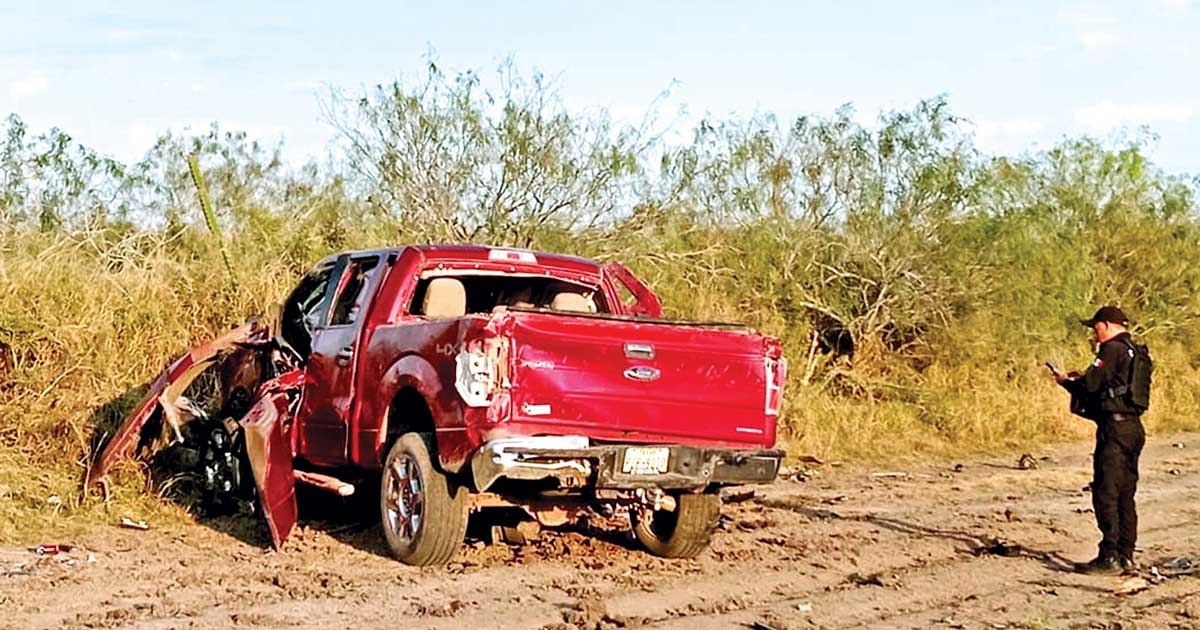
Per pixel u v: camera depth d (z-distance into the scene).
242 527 10.30
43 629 7.15
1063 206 24.23
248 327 10.92
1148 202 25.03
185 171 16.47
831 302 18.89
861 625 7.95
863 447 16.61
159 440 11.36
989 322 19.56
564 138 16.75
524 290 10.59
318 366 10.02
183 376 10.92
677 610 8.10
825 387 17.98
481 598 8.12
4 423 11.55
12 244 13.67
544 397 8.34
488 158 16.56
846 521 11.69
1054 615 8.39
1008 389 19.55
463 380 8.27
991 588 9.17
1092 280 23.23
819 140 19.14
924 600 8.71
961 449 17.44
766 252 18.75
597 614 7.84
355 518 10.76
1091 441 18.81
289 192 16.78
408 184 16.48
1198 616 8.44
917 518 12.00
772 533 10.93
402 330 9.07
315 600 7.96
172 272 13.84
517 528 9.71
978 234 19.36
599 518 10.71
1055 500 13.40
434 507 8.71
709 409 8.84
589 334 8.50
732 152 19.17
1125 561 9.77
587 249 17.08
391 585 8.38
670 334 8.77
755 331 9.24
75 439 11.55
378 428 9.23
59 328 12.26
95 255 13.97
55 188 16.25
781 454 8.99
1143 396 9.77
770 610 8.22
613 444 8.52
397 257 9.65
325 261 10.67
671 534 9.52
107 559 9.05
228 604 7.80
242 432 10.36
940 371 19.16
